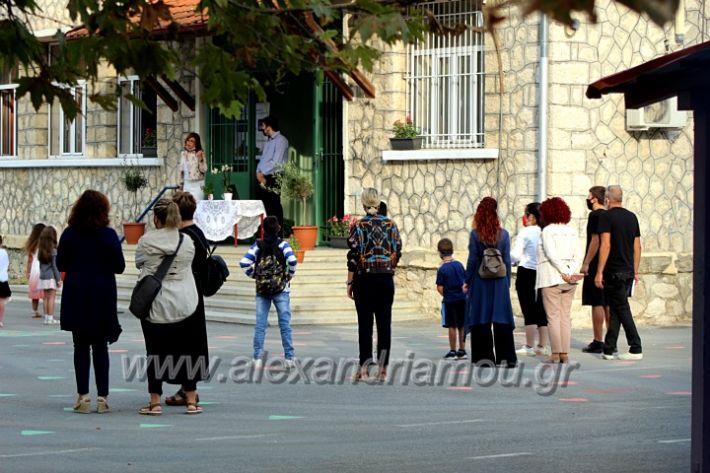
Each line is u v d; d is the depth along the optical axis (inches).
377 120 2178.9
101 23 708.0
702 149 796.0
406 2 659.4
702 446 800.3
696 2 2053.4
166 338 1157.7
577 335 1867.6
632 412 1175.6
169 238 1138.0
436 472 892.0
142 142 2571.4
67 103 737.6
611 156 2007.9
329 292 2052.2
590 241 1593.3
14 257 2805.1
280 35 708.7
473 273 1482.5
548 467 910.4
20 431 1071.6
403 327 1966.0
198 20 1987.0
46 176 2738.7
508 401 1246.3
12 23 714.2
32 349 1686.8
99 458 946.7
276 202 2341.3
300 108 2357.3
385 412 1181.1
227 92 717.9
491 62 2041.1
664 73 802.8
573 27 395.2
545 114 1967.3
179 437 1041.5
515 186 2003.0
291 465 919.0
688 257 2050.9
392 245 1389.0
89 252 1163.3
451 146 2106.3
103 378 1176.8
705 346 797.9
